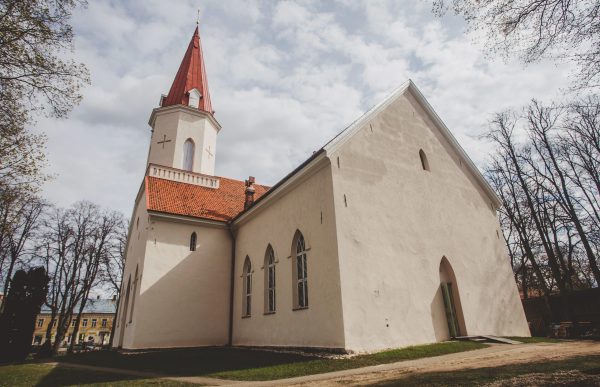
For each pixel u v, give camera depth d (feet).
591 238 78.84
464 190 64.75
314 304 47.32
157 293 67.10
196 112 92.53
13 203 51.19
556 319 79.87
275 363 40.50
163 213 70.79
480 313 55.98
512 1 31.50
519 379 24.27
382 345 43.78
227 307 73.10
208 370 40.01
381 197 52.13
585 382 21.86
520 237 88.07
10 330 83.87
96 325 279.49
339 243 45.32
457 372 28.55
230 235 78.33
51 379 39.96
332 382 28.48
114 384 34.04
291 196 57.16
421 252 53.26
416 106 65.16
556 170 81.87
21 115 41.14
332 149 49.57
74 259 123.85
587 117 79.71
